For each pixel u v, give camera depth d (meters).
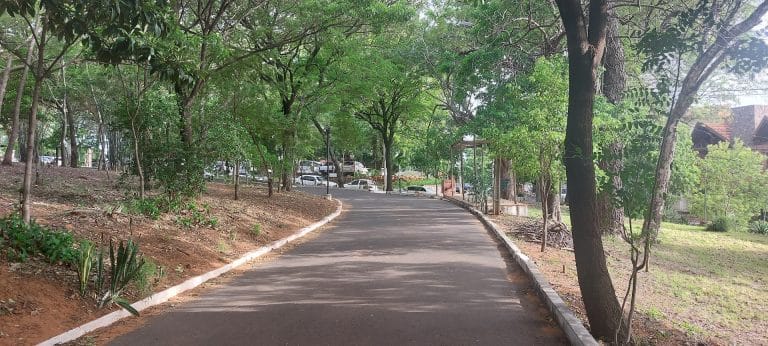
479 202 25.00
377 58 25.39
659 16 14.34
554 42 18.53
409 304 7.55
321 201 25.94
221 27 18.16
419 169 62.59
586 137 6.50
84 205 12.37
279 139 20.70
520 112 12.61
